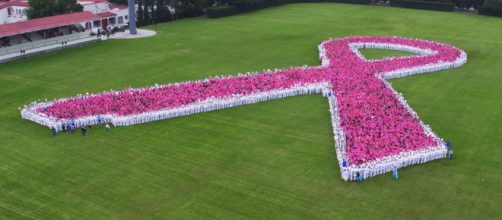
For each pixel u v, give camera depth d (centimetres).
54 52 9888
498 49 9694
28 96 7225
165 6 13712
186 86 7150
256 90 6944
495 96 6969
